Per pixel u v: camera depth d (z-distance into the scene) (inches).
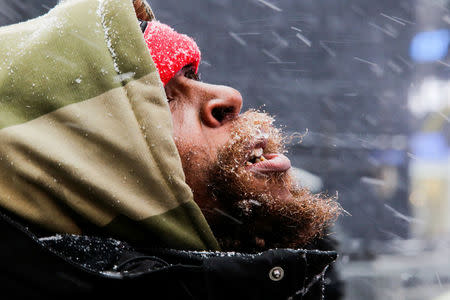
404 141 557.9
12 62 56.6
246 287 52.9
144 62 59.0
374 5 585.6
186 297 52.2
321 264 57.2
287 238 66.2
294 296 54.3
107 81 57.4
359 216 503.2
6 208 52.9
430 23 609.3
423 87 585.3
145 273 50.7
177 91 66.4
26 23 63.7
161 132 57.0
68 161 53.7
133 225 55.6
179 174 56.9
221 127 65.4
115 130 56.0
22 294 49.7
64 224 54.8
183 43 67.9
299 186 68.8
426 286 238.4
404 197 543.8
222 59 522.6
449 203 551.5
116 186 54.9
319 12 553.9
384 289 225.5
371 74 570.6
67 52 57.6
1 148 52.9
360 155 517.7
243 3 528.1
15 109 55.1
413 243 285.9
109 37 59.4
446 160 566.6
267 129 68.7
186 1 517.3
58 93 55.9
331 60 552.4
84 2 61.2
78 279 50.4
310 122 526.3
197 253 56.4
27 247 50.4
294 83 528.1
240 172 62.7
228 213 63.6
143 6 72.7
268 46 532.1
